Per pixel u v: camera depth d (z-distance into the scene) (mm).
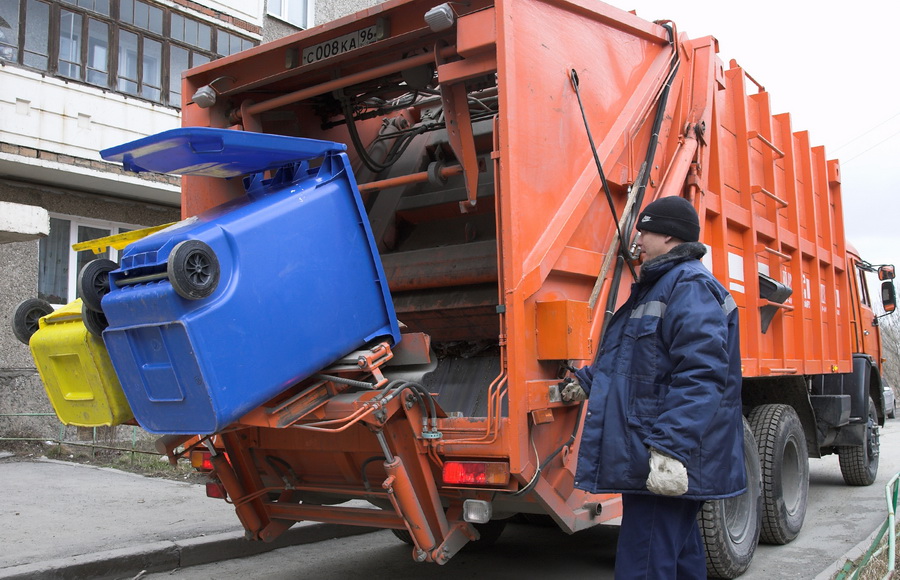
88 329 3605
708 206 5406
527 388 3580
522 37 3809
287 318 3408
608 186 4406
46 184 11352
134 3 11805
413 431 3689
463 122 4168
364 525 4094
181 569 5301
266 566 5441
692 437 2996
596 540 6363
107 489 7508
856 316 9016
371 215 5410
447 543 3746
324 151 3828
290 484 4445
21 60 10500
